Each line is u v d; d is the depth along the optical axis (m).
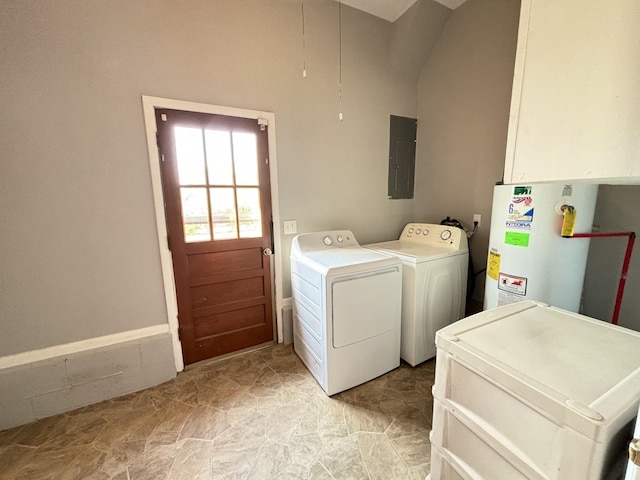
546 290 1.55
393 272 1.97
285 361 2.23
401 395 1.84
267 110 2.16
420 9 2.37
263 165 2.21
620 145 0.54
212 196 2.07
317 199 2.49
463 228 2.52
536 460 0.77
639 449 0.50
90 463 1.39
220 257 2.16
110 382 1.83
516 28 2.07
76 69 1.58
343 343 1.83
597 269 1.79
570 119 0.61
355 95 2.54
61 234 1.66
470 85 2.41
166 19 1.77
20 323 1.62
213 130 2.01
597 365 0.85
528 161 0.69
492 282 1.78
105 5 1.61
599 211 1.74
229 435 1.54
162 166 1.88
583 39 0.57
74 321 1.74
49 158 1.58
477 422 0.92
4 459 1.41
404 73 2.77
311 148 2.39
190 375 2.07
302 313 2.13
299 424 1.61
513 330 1.07
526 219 1.55
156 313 1.98
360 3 2.36
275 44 2.13
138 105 1.75
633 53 0.51
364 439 1.50
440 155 2.74
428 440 1.49
